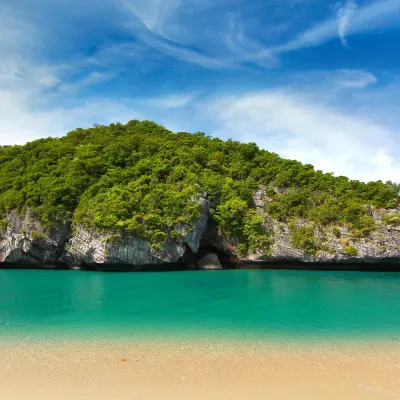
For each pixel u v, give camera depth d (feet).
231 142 276.82
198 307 91.71
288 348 60.29
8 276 154.40
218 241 200.03
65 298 102.89
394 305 95.55
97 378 47.91
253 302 98.48
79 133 278.87
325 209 195.83
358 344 62.64
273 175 237.04
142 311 86.79
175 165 229.45
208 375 49.24
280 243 189.88
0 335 66.44
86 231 175.01
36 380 47.01
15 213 190.90
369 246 179.22
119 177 205.05
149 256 175.83
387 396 43.70
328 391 44.80
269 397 43.16
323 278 151.02
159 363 53.21
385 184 222.28
